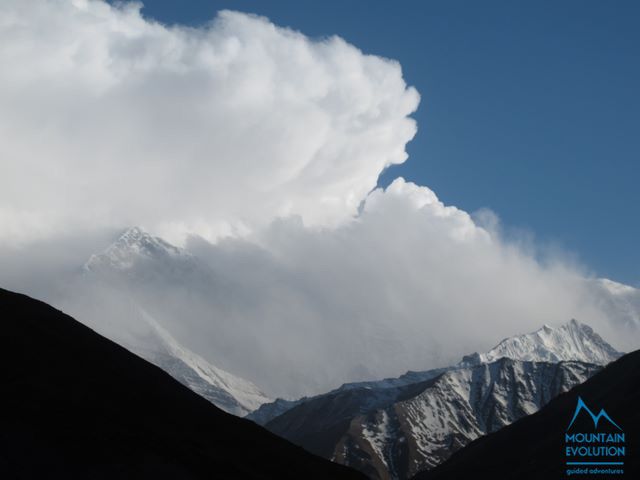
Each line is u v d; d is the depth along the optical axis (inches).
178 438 4785.9
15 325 5295.3
